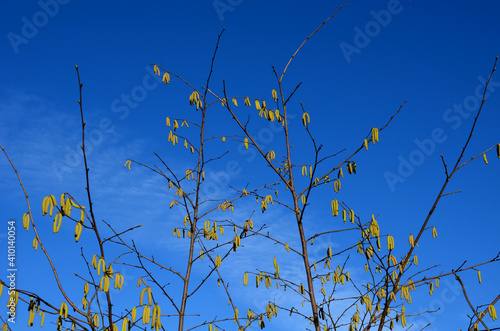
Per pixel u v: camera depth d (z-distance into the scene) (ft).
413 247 16.62
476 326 13.92
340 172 18.92
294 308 18.38
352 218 16.21
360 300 17.33
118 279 12.42
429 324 16.47
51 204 11.09
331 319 17.44
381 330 15.92
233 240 17.83
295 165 20.56
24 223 12.04
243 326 18.20
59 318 12.25
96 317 12.72
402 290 15.85
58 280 12.41
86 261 13.33
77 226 11.55
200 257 19.01
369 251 16.43
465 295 12.44
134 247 17.35
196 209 20.52
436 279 16.43
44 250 12.29
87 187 12.10
